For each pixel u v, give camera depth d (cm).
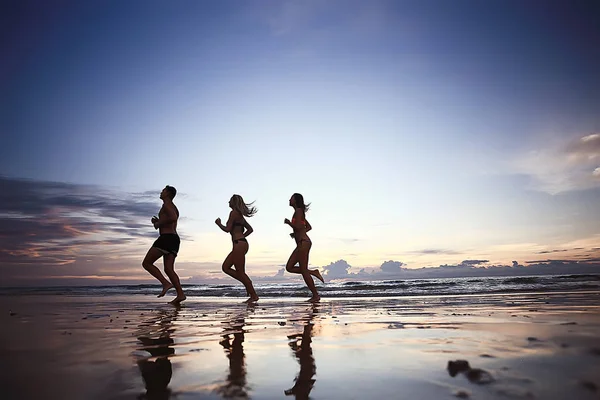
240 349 210
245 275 729
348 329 285
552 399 113
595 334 224
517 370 146
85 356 194
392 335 250
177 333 277
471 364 158
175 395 127
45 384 142
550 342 202
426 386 130
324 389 131
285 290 1093
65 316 423
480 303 513
